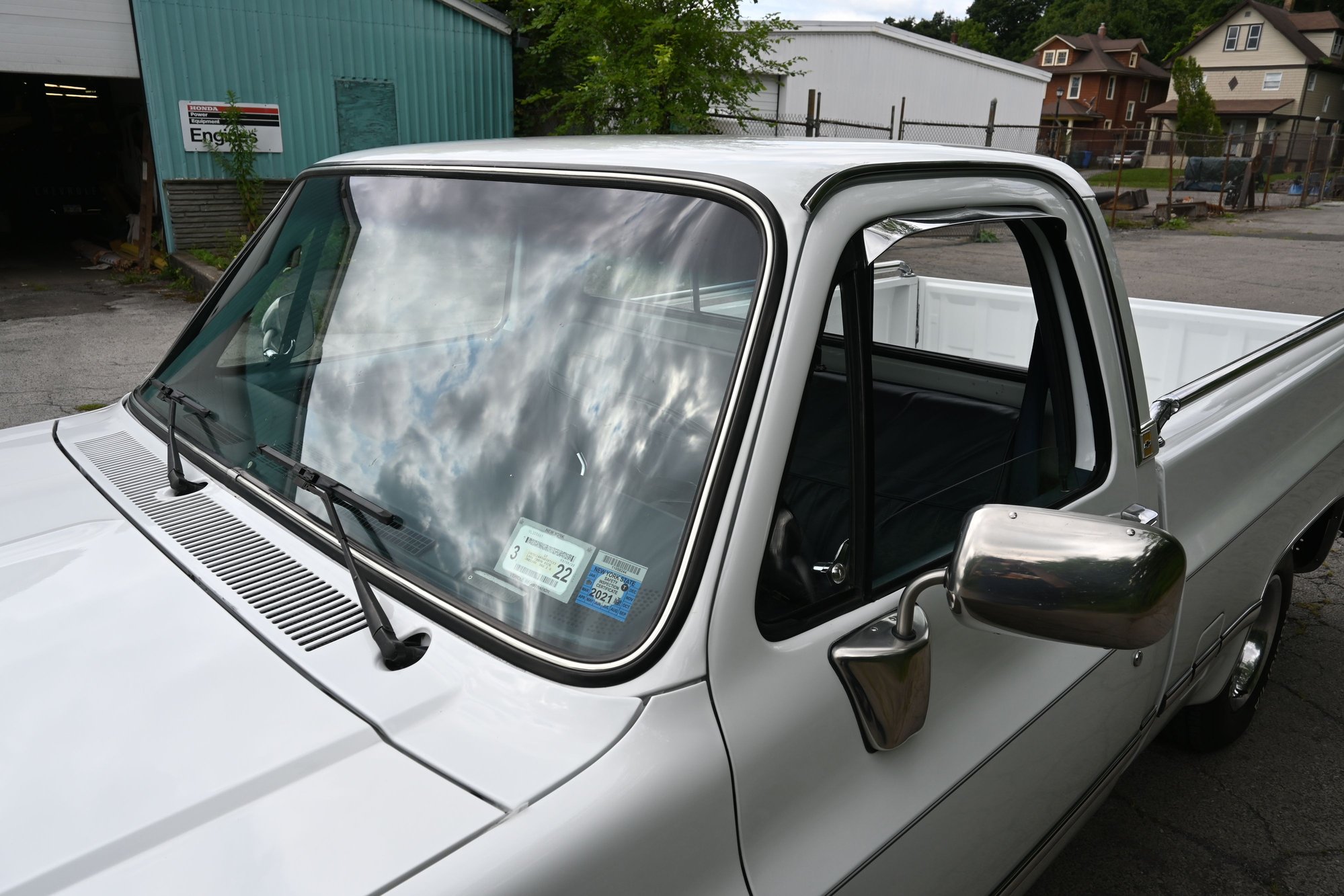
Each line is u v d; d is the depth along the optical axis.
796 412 1.25
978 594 1.19
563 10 13.93
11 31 12.50
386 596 1.34
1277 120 65.69
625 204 1.48
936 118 25.17
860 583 1.40
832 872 1.26
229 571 1.43
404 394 1.59
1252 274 14.55
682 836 1.10
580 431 1.37
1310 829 2.78
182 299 12.13
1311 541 3.28
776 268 1.27
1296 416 2.77
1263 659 3.08
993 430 2.29
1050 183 1.79
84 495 1.73
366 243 1.81
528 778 1.06
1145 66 76.44
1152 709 2.23
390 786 1.05
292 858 0.97
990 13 100.56
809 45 22.11
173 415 1.90
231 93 13.62
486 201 1.67
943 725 1.50
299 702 1.17
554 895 0.99
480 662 1.21
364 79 14.67
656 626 1.16
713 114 13.89
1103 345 1.86
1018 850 1.74
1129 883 2.57
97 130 18.81
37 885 0.94
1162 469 2.08
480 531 1.36
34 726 1.14
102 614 1.35
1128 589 1.13
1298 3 80.88
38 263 15.41
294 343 1.82
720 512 1.19
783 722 1.21
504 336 1.52
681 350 1.32
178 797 1.04
